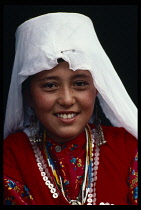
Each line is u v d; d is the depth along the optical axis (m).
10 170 1.70
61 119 1.63
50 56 1.54
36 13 2.09
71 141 1.74
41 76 1.59
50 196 1.66
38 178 1.68
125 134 1.83
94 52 1.60
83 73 1.60
